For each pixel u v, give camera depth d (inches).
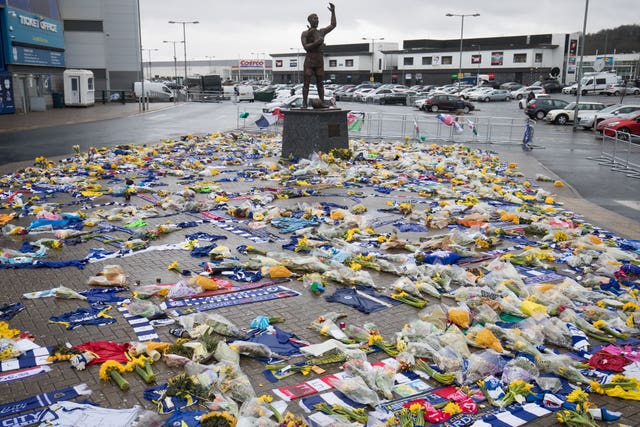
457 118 1045.2
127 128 1162.6
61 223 390.3
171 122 1325.0
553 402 186.1
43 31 1592.0
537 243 374.0
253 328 236.4
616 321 248.1
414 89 2864.2
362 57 3944.4
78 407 176.9
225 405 178.4
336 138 721.0
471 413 180.5
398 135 1097.4
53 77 1716.3
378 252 343.0
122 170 630.5
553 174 673.6
